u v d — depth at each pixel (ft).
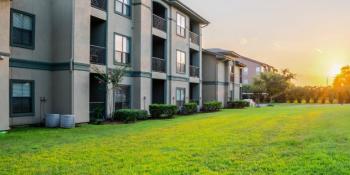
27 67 53.31
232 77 134.62
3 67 43.11
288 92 183.62
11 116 50.75
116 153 29.96
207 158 27.37
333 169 23.06
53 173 23.32
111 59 67.51
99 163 26.08
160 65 84.12
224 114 85.05
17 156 28.99
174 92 90.53
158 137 40.27
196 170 23.49
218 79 120.88
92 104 62.95
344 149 30.22
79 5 57.36
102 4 65.41
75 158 27.99
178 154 29.09
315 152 28.91
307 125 52.80
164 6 85.81
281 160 26.25
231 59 130.72
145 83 76.43
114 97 68.08
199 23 107.96
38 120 54.95
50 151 31.24
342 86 177.58
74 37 56.18
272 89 173.27
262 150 30.71
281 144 33.94
